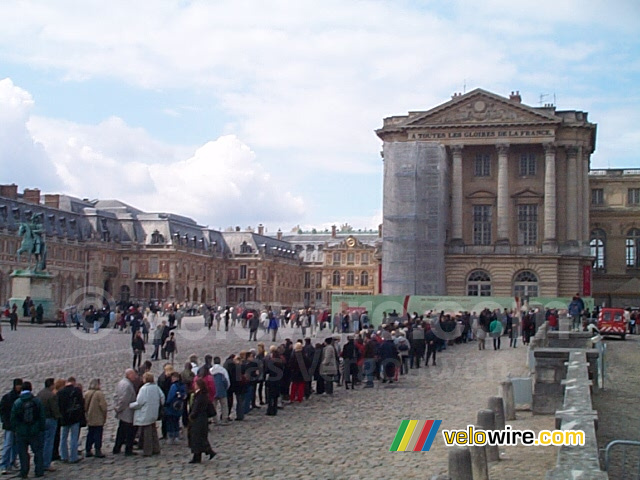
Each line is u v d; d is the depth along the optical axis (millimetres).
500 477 18656
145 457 21922
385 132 100750
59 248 139125
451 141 98250
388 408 30906
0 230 121812
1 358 41281
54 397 20250
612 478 17641
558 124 96188
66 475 19656
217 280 190000
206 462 21281
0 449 21906
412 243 85688
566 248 97250
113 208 169250
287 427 26906
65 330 67812
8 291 124188
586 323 60281
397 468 20453
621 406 28828
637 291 108750
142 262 162625
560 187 98250
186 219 183125
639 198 115750
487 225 99562
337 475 19719
